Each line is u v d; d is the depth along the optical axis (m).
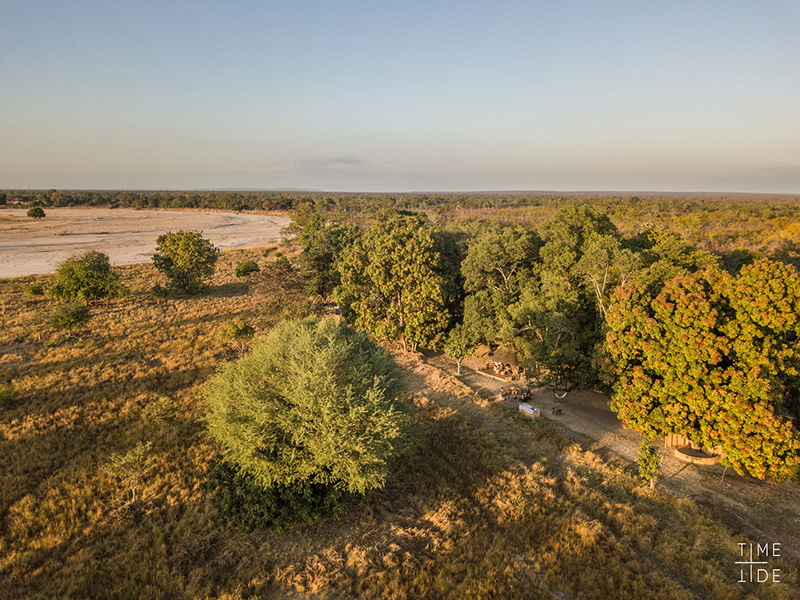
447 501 22.34
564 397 36.78
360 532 19.94
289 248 120.19
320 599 16.08
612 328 27.16
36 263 89.62
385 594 16.30
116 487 21.78
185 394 33.06
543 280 39.72
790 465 20.34
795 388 22.97
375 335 44.47
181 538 18.59
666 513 22.03
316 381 19.84
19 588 15.70
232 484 20.62
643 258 40.72
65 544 18.11
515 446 28.88
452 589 16.89
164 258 66.31
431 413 32.97
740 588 16.97
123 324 49.62
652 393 23.61
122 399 31.50
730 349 21.89
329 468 20.08
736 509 22.41
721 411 21.62
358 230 71.69
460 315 49.62
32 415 28.20
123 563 17.12
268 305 54.53
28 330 45.31
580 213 47.03
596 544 19.33
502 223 111.00
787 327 21.27
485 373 42.00
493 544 19.39
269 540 19.09
